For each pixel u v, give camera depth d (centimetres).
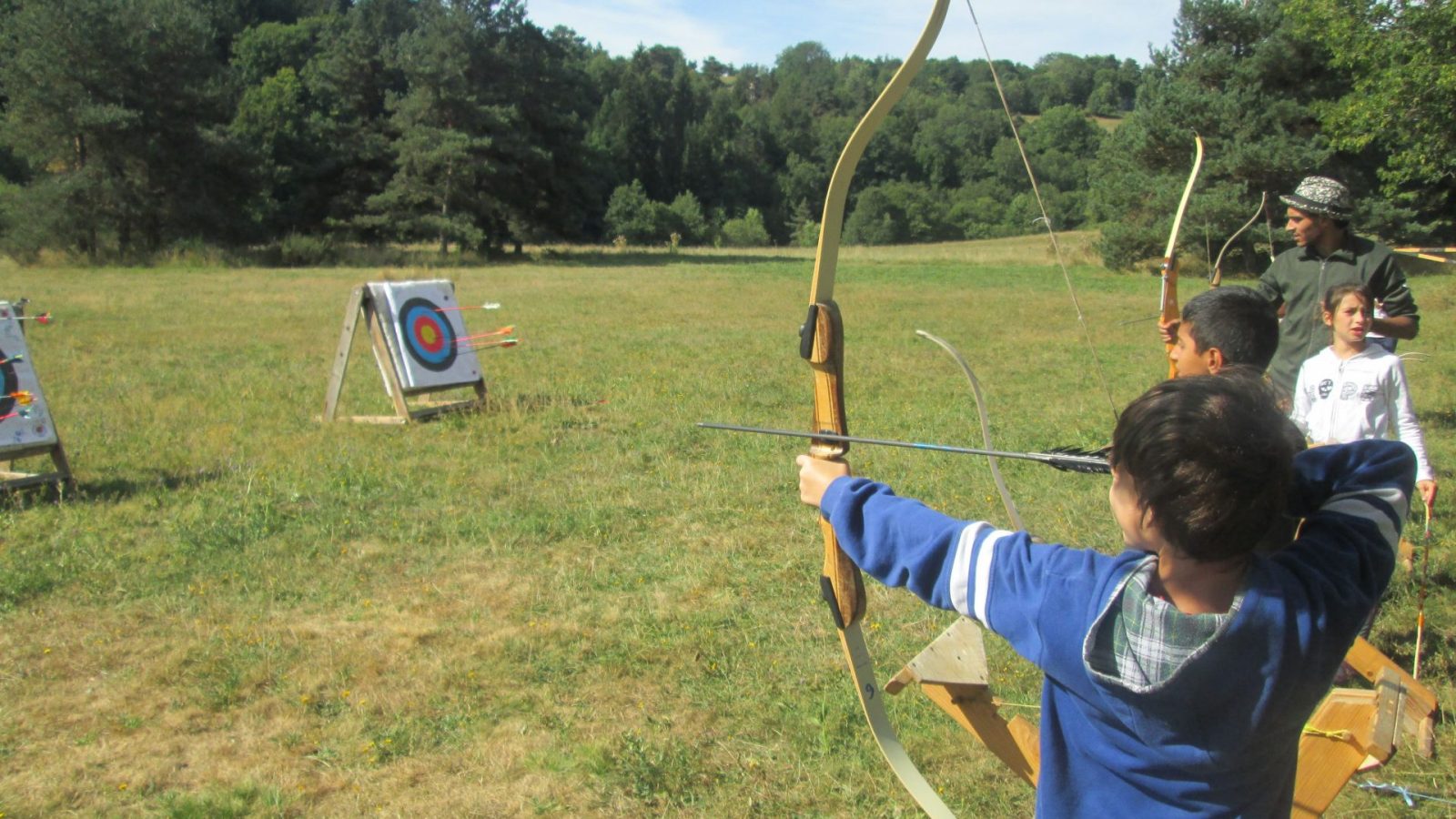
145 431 830
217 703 395
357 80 4569
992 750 243
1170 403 139
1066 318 1795
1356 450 170
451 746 365
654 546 568
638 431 849
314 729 379
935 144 7838
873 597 488
